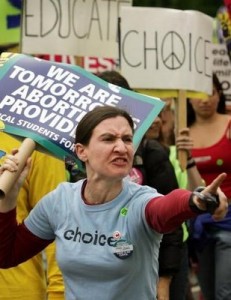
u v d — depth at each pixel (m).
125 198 4.73
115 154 4.68
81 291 4.75
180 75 8.58
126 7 8.49
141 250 4.69
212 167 8.64
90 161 4.73
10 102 5.36
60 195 4.91
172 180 6.90
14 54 5.54
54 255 5.78
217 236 7.97
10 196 5.01
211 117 8.85
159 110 5.32
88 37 8.45
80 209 4.80
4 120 5.29
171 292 7.25
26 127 5.25
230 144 8.66
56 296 5.77
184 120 8.53
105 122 4.71
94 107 5.29
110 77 6.44
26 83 5.42
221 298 7.93
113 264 4.67
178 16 8.60
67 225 4.82
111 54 8.57
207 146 8.70
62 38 8.27
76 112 5.30
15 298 5.74
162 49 8.57
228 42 9.50
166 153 6.96
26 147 5.15
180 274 7.27
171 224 4.48
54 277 5.78
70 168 6.33
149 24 8.55
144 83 8.54
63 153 5.21
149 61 8.55
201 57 8.73
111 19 8.55
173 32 8.59
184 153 7.90
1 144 5.75
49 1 8.21
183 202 4.33
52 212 4.90
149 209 4.59
